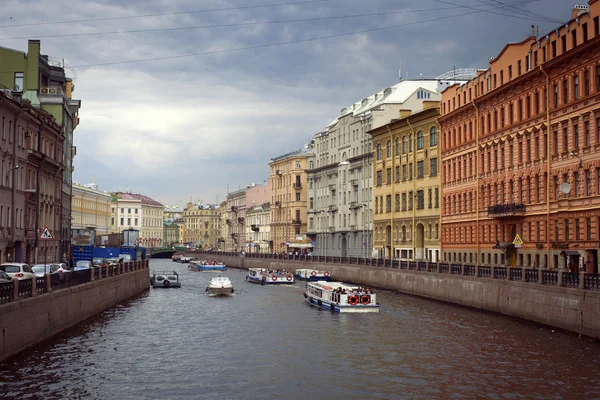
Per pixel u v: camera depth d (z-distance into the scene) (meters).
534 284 46.16
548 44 59.72
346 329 47.22
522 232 64.56
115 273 61.66
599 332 38.28
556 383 31.08
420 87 107.75
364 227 109.50
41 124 66.19
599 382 31.12
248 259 140.12
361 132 111.88
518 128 65.31
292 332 46.09
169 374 33.41
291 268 115.00
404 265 73.62
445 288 61.84
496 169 70.12
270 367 35.06
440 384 31.39
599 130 52.31
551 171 59.06
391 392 30.22
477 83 74.75
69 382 31.06
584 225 53.94
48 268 52.75
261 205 175.62
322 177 130.75
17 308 33.62
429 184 87.81
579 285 40.91
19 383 30.34
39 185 66.62
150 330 46.28
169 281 86.62
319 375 33.38
